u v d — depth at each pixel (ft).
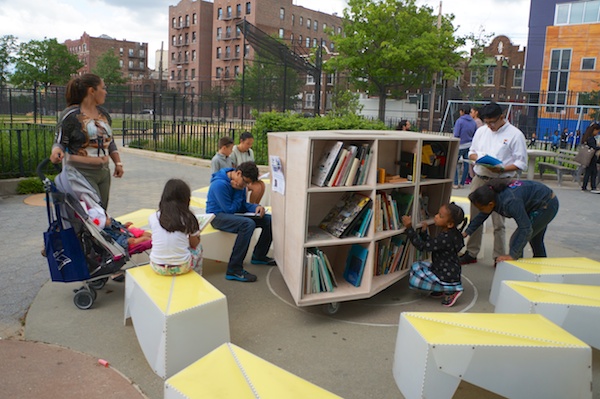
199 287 11.95
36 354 11.53
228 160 22.56
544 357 9.43
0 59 139.03
